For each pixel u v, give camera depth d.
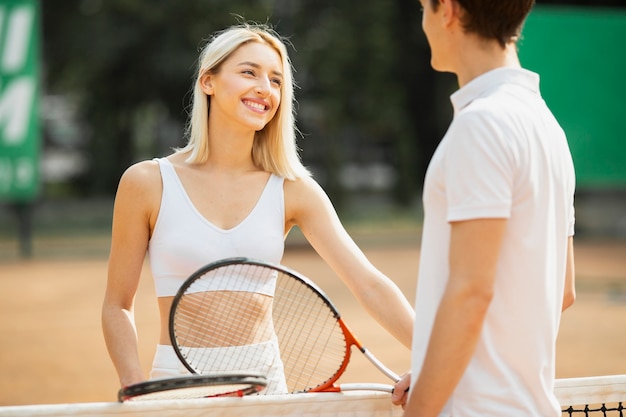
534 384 2.48
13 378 8.90
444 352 2.34
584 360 9.38
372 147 39.28
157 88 33.59
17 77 20.78
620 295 14.86
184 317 3.52
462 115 2.40
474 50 2.56
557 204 2.55
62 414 2.69
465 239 2.34
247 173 3.71
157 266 3.56
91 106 34.19
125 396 2.66
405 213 33.97
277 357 3.60
